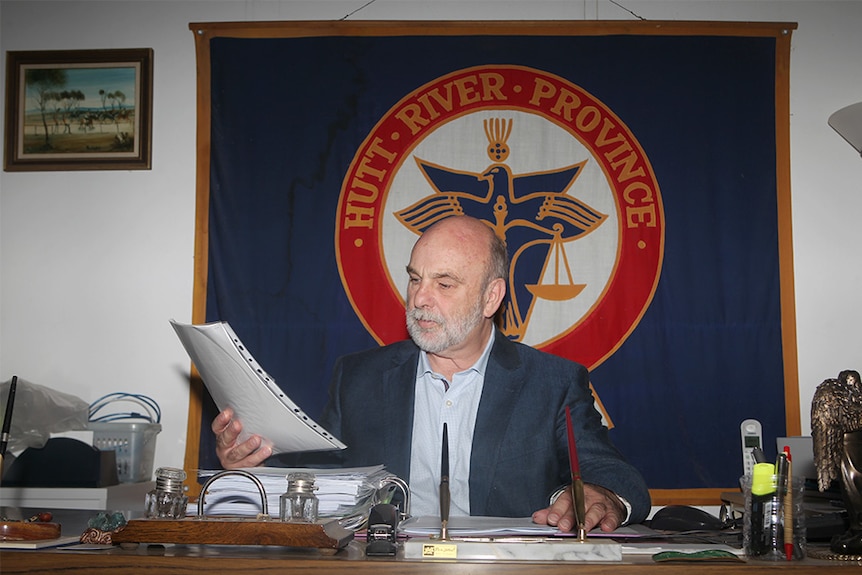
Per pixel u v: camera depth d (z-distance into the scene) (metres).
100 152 3.39
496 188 3.25
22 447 2.93
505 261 2.09
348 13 3.40
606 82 3.27
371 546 1.05
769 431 3.11
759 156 3.23
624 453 3.10
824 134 3.30
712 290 3.18
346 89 3.31
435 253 1.97
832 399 1.17
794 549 1.07
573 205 3.23
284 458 1.97
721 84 3.26
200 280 3.26
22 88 3.44
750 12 3.35
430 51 3.32
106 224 3.37
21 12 3.47
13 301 3.36
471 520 1.37
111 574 1.01
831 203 3.27
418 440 2.02
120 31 3.44
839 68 3.32
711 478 3.08
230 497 1.31
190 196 3.35
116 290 3.34
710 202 3.21
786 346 3.15
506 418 1.98
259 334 3.21
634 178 3.23
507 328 3.17
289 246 3.25
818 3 3.35
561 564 1.00
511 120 3.28
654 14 3.35
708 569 1.00
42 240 3.38
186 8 3.43
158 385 3.28
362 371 2.14
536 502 1.93
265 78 3.33
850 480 1.14
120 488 2.79
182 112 3.39
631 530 1.35
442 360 2.05
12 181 3.41
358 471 1.34
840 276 3.24
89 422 3.03
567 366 2.07
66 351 3.32
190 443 3.21
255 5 3.41
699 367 3.14
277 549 1.09
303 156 3.29
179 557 1.01
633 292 3.18
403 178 3.27
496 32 3.31
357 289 3.22
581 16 3.36
